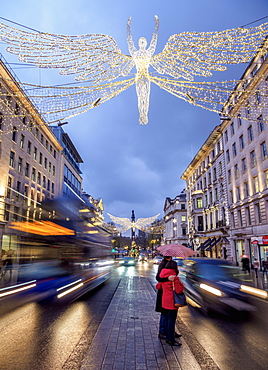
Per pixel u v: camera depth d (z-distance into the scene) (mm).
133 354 4895
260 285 15195
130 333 6168
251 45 5363
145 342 5551
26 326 7055
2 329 6785
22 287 13680
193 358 4715
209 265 12227
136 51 5434
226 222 39031
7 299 11039
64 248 18000
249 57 5676
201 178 52906
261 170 29062
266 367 4594
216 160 43938
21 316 8180
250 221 32188
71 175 60625
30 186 37969
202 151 49844
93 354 4898
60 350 5285
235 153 36594
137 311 8555
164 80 5570
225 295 9922
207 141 45719
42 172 42906
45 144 44938
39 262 15977
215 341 5965
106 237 36188
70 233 19141
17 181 34250
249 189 31781
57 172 50875
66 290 13422
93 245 26016
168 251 5852
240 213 35188
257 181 30328
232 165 37031
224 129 40125
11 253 25609
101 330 6430
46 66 5418
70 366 4535
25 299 11094
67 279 17500
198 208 51688
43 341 5832
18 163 34656
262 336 6352
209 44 5301
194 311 9094
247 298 10422
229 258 38000
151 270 30062
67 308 9352
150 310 8711
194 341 5922
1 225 27641
